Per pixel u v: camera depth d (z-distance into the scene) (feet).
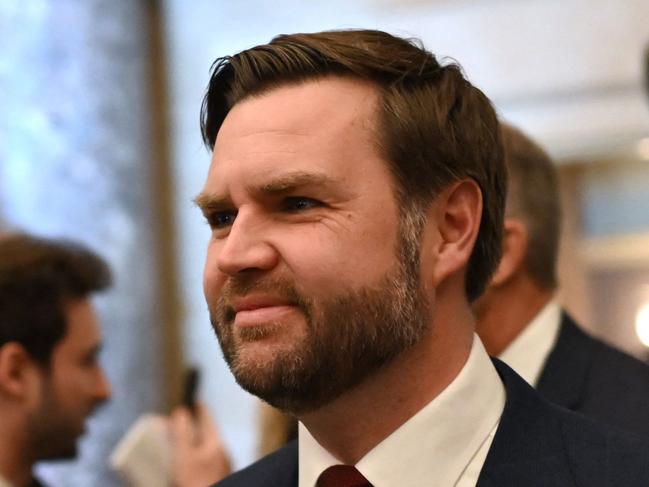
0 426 10.82
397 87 5.95
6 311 10.85
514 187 8.72
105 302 22.20
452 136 6.06
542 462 5.65
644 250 23.61
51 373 10.96
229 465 11.54
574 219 24.03
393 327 5.62
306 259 5.49
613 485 5.46
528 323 8.61
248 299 5.57
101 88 22.82
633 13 21.97
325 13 23.22
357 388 5.68
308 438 6.13
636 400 7.93
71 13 22.47
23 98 21.25
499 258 6.37
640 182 23.54
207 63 23.88
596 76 22.21
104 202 22.47
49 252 11.17
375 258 5.63
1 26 21.09
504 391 6.12
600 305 24.06
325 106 5.76
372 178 5.71
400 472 5.74
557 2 22.34
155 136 23.65
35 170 21.20
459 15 22.65
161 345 23.00
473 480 5.77
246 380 5.55
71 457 11.22
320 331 5.47
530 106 22.58
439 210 5.98
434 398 5.86
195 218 23.54
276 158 5.61
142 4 23.88
